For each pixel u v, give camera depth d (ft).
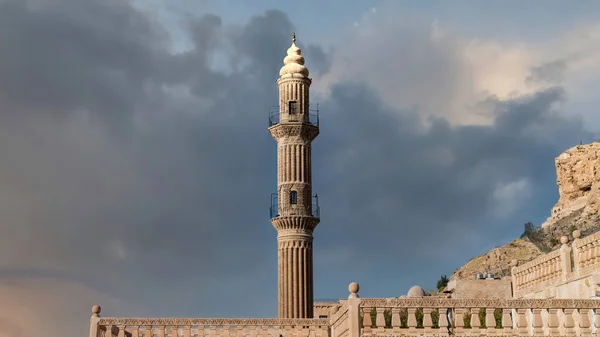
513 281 166.30
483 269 341.00
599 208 404.98
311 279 239.91
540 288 154.10
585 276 135.85
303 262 239.30
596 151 465.06
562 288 144.25
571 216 423.64
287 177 244.42
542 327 120.78
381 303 111.55
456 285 173.58
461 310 112.06
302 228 240.73
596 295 131.34
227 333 139.23
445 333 111.24
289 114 247.29
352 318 110.63
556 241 371.97
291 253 239.09
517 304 112.47
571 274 141.28
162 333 137.90
